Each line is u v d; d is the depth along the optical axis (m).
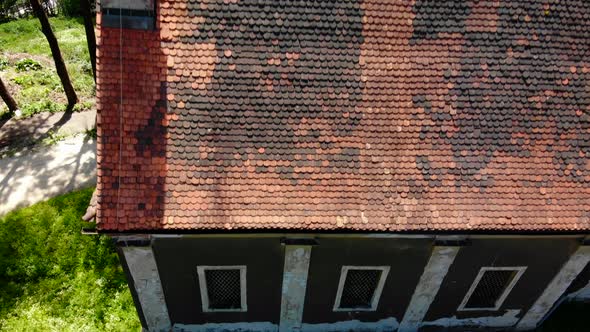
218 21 8.41
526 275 10.20
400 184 8.52
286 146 8.41
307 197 8.30
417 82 8.80
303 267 9.40
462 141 8.77
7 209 14.24
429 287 10.21
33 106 18.64
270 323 11.14
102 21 7.95
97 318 11.52
